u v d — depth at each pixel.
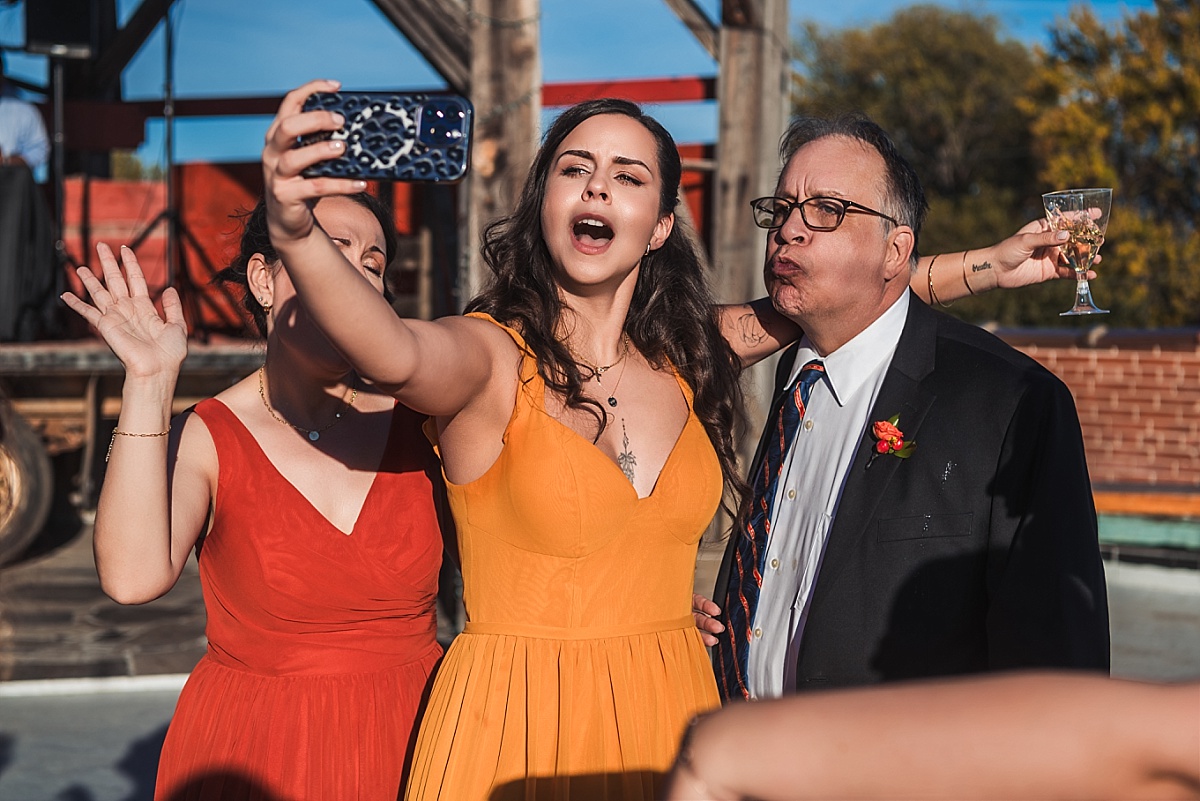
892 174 2.13
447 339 1.71
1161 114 22.44
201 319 8.55
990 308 22.81
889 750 0.72
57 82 8.01
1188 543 7.68
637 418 2.09
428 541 2.13
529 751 1.89
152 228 8.13
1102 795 0.68
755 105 6.75
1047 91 24.06
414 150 1.34
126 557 1.82
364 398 2.16
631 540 1.96
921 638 1.97
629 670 1.94
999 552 1.92
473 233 5.00
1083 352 8.24
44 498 6.97
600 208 2.01
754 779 0.76
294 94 1.34
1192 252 21.22
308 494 2.08
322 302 1.41
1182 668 5.62
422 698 2.13
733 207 6.79
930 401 2.05
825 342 2.22
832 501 2.13
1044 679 0.72
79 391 7.40
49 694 5.16
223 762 2.01
